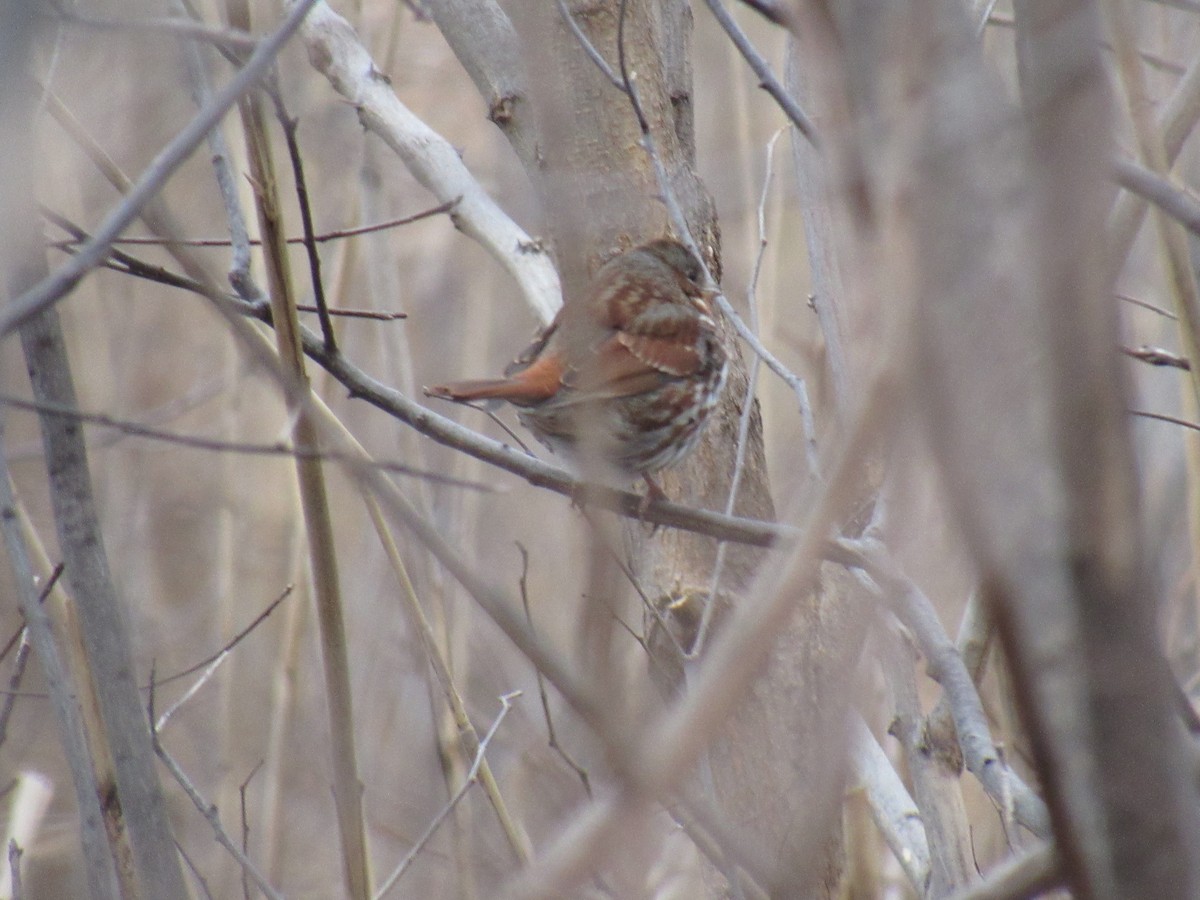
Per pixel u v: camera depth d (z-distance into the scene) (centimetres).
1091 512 321
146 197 452
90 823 664
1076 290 313
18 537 659
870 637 644
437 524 1087
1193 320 628
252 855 1159
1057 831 337
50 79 656
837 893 783
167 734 1282
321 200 1276
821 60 331
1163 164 605
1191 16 984
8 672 1265
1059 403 315
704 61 1206
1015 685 331
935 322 308
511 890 367
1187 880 335
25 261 565
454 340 1434
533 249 832
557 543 1305
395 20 1038
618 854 449
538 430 779
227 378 1245
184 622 1392
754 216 1143
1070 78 314
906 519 463
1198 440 827
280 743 1062
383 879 1103
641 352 798
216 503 1427
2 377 618
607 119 810
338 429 674
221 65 1013
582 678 415
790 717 657
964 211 310
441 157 868
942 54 317
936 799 695
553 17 779
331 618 688
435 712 936
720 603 765
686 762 334
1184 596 1016
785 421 1157
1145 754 334
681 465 845
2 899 786
